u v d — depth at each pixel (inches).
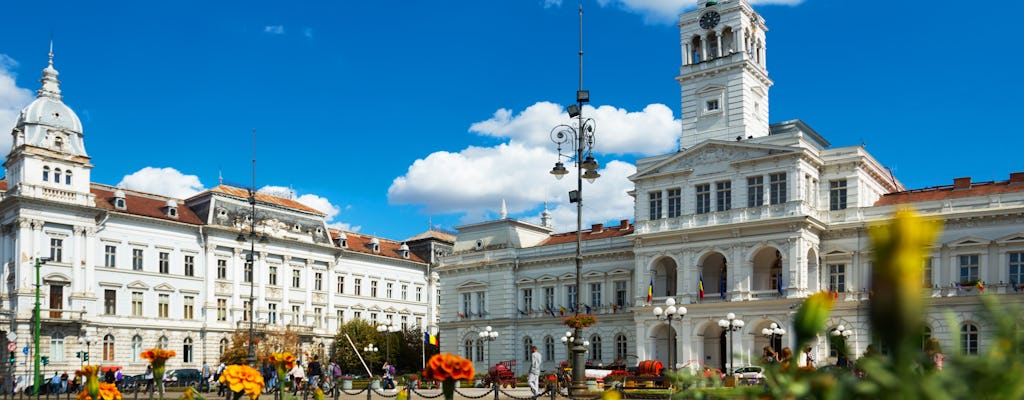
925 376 135.0
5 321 3641.7
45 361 3484.3
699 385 264.8
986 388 133.4
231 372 398.3
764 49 3452.3
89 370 485.4
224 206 4387.3
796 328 169.9
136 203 4163.4
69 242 3823.8
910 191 3139.8
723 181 3063.5
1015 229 2711.6
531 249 3833.7
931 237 116.5
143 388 3373.5
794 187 2901.1
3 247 3836.1
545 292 3782.0
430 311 5359.3
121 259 3978.8
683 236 3093.0
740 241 2979.8
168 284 4116.6
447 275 4094.5
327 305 4719.5
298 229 4665.4
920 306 115.8
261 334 4254.4
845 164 3006.9
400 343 4569.4
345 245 4970.5
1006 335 139.2
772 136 3009.4
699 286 3043.8
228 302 4315.9
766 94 3435.0
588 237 3860.7
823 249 2994.6
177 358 4092.0
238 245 4382.4
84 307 3804.1
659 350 3184.1
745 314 2933.1
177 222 4163.4
